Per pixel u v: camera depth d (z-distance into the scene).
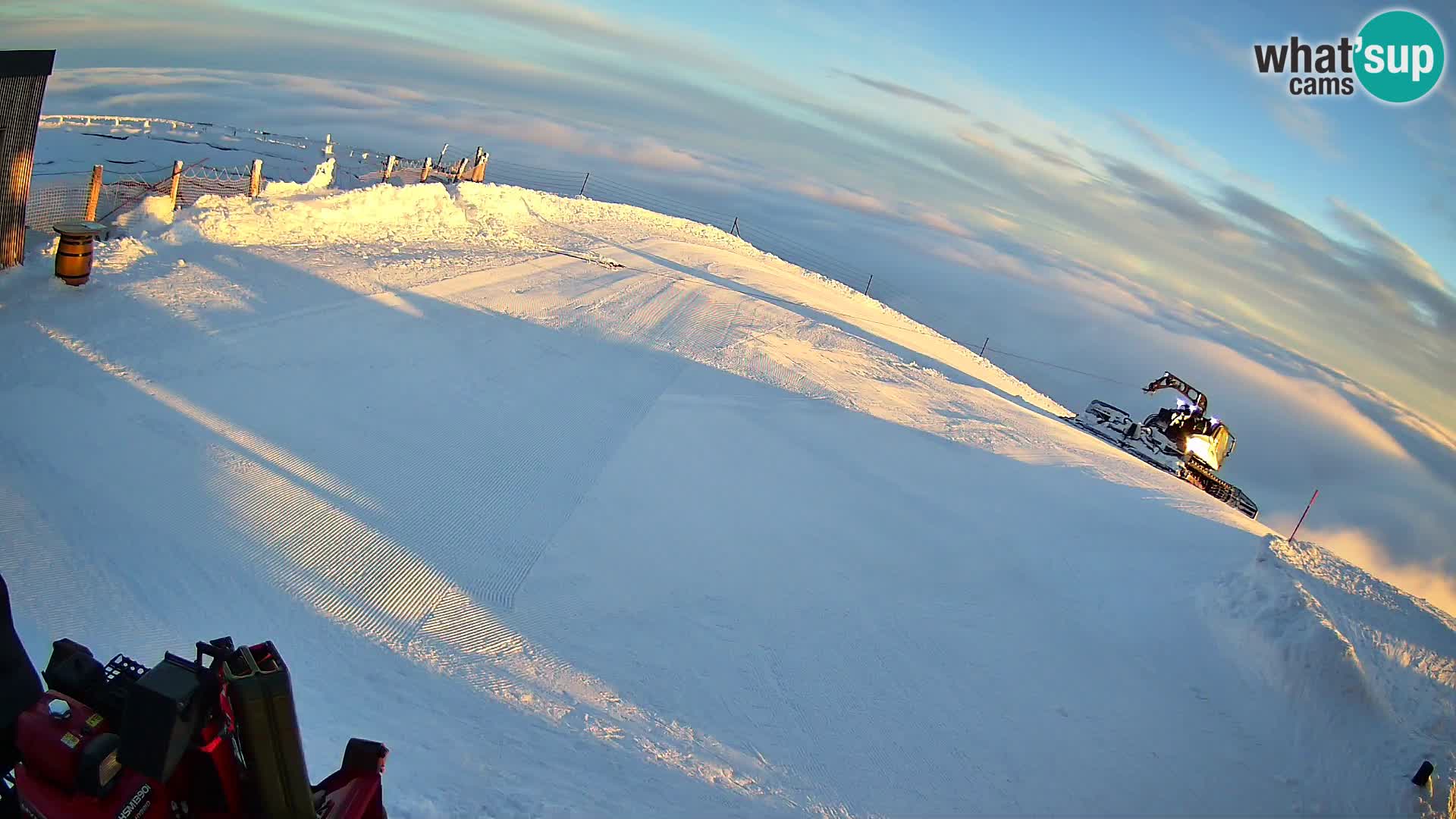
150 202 20.34
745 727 10.07
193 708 3.76
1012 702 12.05
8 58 14.61
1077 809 10.34
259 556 10.45
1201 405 34.06
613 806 7.81
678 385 20.59
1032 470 21.42
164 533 10.25
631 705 9.82
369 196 26.05
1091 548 17.27
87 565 9.20
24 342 13.67
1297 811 11.36
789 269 43.03
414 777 7.14
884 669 12.06
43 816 3.77
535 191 36.97
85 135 33.06
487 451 15.01
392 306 19.83
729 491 16.19
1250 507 33.06
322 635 9.33
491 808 7.07
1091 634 14.25
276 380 14.98
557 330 21.70
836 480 17.86
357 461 13.41
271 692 3.95
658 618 11.86
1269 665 13.51
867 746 10.38
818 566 14.34
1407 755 12.48
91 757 3.72
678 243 38.69
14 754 3.96
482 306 21.62
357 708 8.12
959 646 13.06
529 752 8.29
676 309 27.02
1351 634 14.38
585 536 13.37
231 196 23.52
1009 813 9.94
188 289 17.38
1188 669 13.79
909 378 27.95
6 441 11.08
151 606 8.84
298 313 17.81
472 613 10.73
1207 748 12.12
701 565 13.49
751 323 28.25
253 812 4.16
